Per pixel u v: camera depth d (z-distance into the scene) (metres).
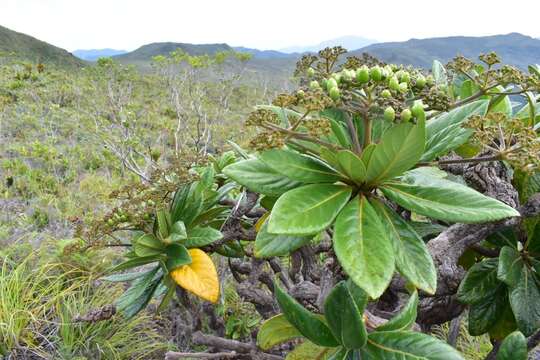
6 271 1.47
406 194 0.48
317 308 0.65
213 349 1.06
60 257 1.47
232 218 0.77
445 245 0.56
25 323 1.20
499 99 0.64
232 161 0.85
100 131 3.12
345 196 0.48
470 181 0.62
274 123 0.48
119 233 1.66
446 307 0.67
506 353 0.47
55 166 3.07
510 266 0.57
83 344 1.16
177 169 0.73
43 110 4.93
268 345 0.60
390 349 0.46
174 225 0.70
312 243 0.88
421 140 0.43
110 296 1.34
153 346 1.23
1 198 2.33
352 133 0.52
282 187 0.51
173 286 0.75
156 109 4.11
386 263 0.43
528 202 0.59
